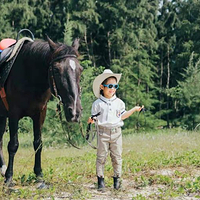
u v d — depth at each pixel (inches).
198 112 813.2
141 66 1066.1
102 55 1192.8
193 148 412.8
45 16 1085.8
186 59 1128.2
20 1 1032.8
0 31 1008.2
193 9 1170.0
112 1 1092.5
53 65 194.7
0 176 275.9
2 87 221.0
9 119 220.7
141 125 962.7
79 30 1025.5
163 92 1099.9
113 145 214.7
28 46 217.6
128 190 219.9
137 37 1115.9
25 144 589.6
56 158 369.7
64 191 216.5
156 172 271.1
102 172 217.6
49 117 581.6
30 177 242.7
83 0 1040.2
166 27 1242.6
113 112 212.4
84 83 628.4
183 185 228.2
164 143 467.8
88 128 210.7
